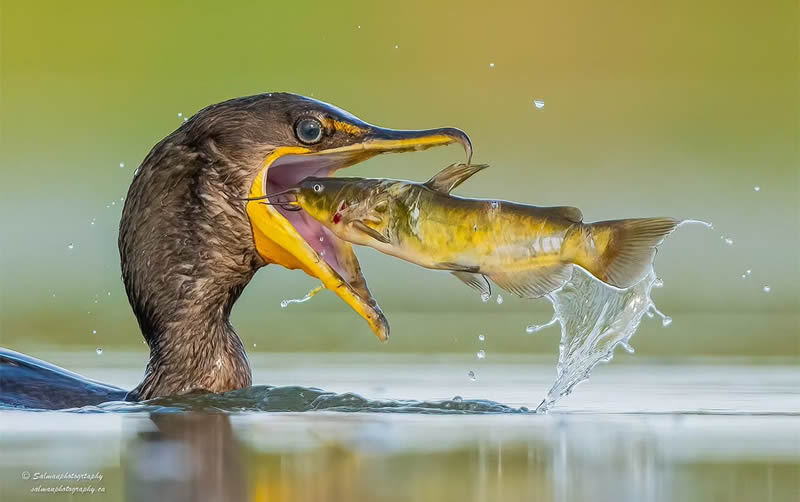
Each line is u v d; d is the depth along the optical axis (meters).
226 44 27.72
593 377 11.87
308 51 27.89
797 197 24.78
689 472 6.40
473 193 25.00
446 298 18.94
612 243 8.23
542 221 8.33
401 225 8.52
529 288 8.40
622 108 28.02
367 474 6.23
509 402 10.01
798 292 20.09
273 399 9.60
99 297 18.88
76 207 23.09
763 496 5.74
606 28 29.84
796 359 13.59
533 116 27.52
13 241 21.17
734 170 25.91
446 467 6.48
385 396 10.41
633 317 9.52
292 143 9.63
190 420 8.66
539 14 29.67
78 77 26.91
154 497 5.68
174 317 9.79
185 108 26.64
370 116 27.23
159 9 27.83
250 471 6.32
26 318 17.30
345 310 18.78
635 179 25.72
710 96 28.61
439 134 9.48
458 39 28.94
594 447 7.27
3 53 26.91
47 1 27.47
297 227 9.74
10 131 25.38
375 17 28.67
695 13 30.30
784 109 28.31
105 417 8.86
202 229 9.71
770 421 8.75
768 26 30.11
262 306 18.77
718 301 19.67
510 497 5.66
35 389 9.79
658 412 9.32
